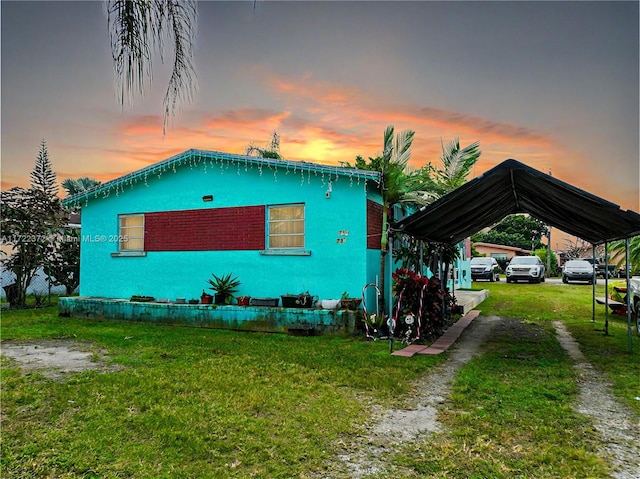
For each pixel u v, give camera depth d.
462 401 5.28
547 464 3.77
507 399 5.36
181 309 10.90
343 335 9.27
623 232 8.17
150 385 5.86
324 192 10.11
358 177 9.72
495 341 9.03
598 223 8.32
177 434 4.33
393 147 9.67
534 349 8.20
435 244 11.84
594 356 7.62
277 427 4.53
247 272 10.84
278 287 10.49
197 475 3.62
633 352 7.93
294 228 10.48
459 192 7.27
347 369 6.63
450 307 12.46
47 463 3.85
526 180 7.42
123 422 4.70
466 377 6.22
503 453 3.97
